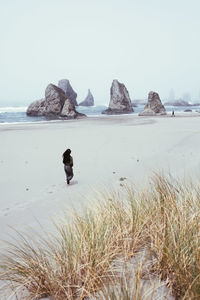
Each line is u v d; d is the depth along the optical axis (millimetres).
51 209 5004
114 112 75062
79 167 9781
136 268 1692
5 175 8977
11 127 33844
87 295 1558
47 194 6402
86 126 32688
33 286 1763
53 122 43531
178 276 1473
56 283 1729
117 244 2027
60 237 2973
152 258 1795
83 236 2100
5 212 5086
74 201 5406
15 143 17969
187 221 2086
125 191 5016
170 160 9727
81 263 1883
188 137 17250
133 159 10688
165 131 22781
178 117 48062
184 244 1715
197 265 1471
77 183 7387
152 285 1481
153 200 2984
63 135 22625
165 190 3209
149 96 61656
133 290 1447
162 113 59281
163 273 1608
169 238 1867
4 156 12984
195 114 59750
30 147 15945
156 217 2406
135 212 2631
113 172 8406
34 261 1857
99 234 2156
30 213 4867
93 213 2818
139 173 7840
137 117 53500
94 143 16766
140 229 2164
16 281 1797
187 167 8016
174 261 1586
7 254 2787
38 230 3773
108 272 1723
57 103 62875
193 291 1331
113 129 27047
